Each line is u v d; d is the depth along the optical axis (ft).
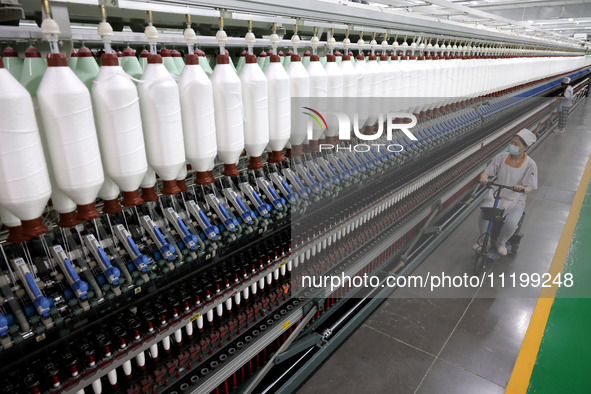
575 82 36.88
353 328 8.75
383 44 7.15
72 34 4.02
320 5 5.49
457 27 9.18
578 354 8.59
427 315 9.64
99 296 4.45
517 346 8.82
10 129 3.09
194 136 4.46
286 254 6.63
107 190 4.13
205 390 5.52
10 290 4.07
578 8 33.60
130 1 3.75
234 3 4.51
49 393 4.20
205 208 5.79
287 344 6.98
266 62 5.57
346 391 7.70
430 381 7.94
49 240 4.49
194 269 5.42
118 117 3.71
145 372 5.30
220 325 6.13
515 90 15.06
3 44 3.91
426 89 8.45
